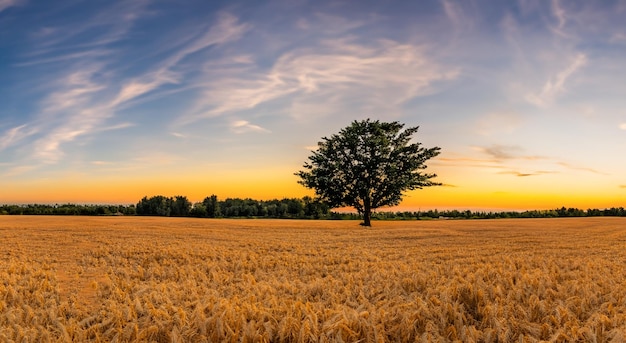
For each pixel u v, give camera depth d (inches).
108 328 295.3
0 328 275.6
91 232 1306.6
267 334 262.7
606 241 1097.4
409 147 2101.4
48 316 313.6
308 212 3617.1
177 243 992.9
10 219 2103.8
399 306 316.8
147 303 330.0
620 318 288.0
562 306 314.5
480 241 1095.6
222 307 303.3
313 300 378.3
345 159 2128.4
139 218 2459.4
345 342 258.2
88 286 468.1
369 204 2079.2
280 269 593.6
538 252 815.7
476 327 296.5
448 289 359.6
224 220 2470.5
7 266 595.2
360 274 511.5
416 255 763.4
